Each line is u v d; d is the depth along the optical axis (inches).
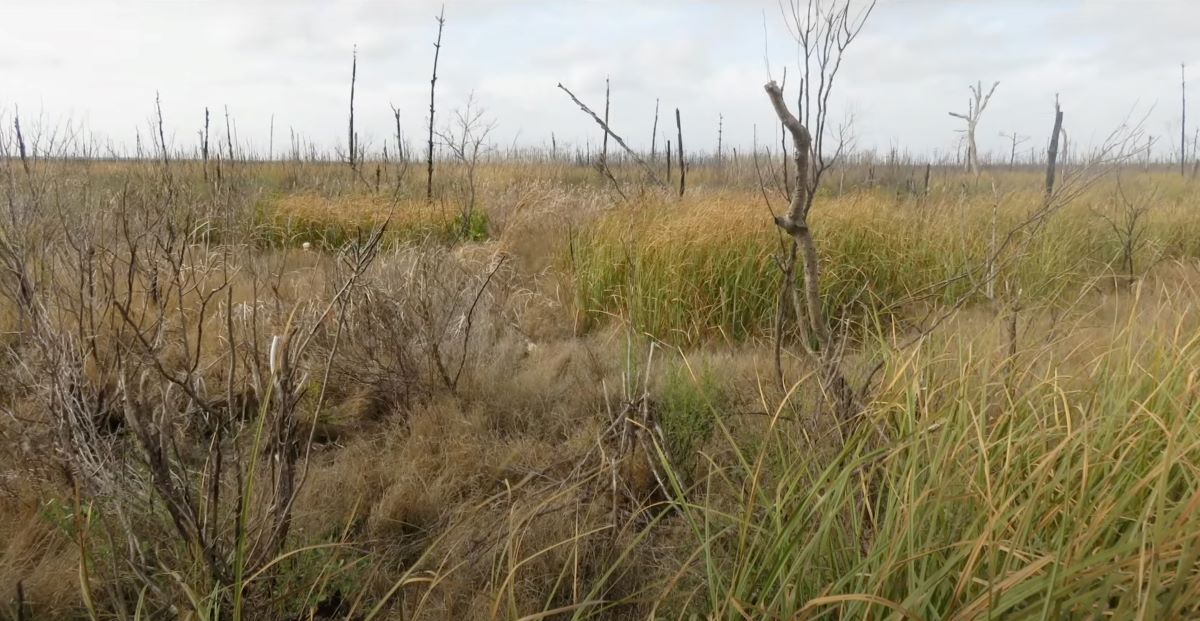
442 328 181.3
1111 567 63.1
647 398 125.4
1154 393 87.4
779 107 105.6
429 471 134.0
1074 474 80.6
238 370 151.6
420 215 406.9
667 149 591.8
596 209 352.8
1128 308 180.7
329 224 381.1
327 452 143.8
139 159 419.8
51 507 108.9
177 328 160.2
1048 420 102.8
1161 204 375.6
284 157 898.7
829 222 255.6
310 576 99.6
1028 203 312.5
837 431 106.5
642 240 239.8
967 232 259.6
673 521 117.6
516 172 647.8
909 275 246.5
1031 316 149.3
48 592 95.7
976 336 130.2
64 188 185.3
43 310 118.4
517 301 257.3
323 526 114.2
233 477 113.7
